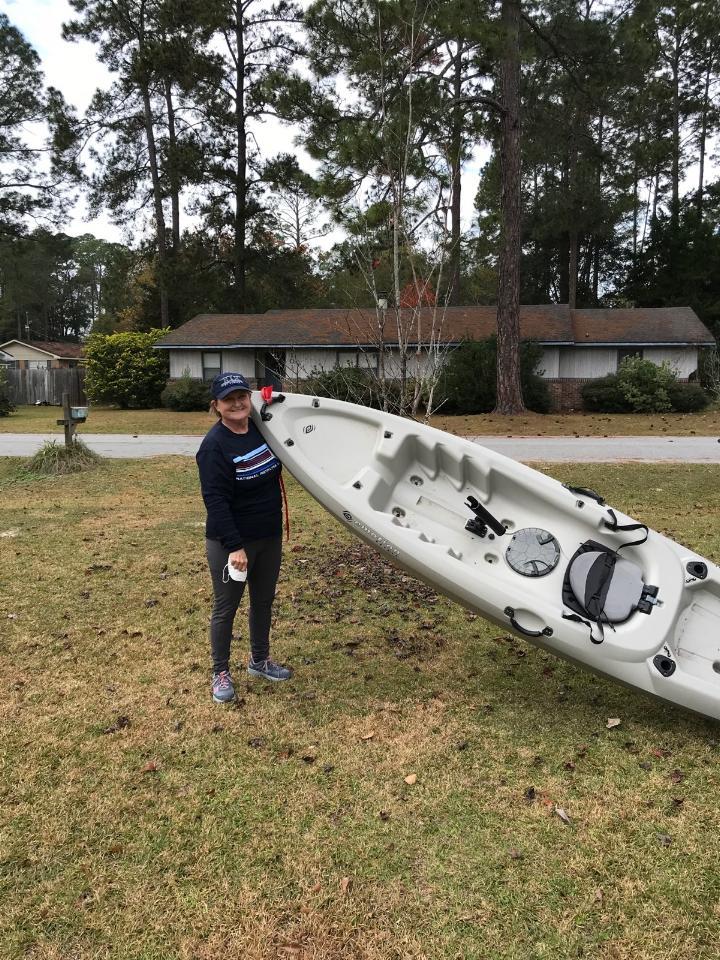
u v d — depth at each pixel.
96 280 81.62
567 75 20.98
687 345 22.97
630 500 8.80
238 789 2.88
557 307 25.89
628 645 3.16
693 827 2.61
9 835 2.59
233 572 3.23
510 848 2.51
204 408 24.91
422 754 3.13
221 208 33.66
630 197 31.98
